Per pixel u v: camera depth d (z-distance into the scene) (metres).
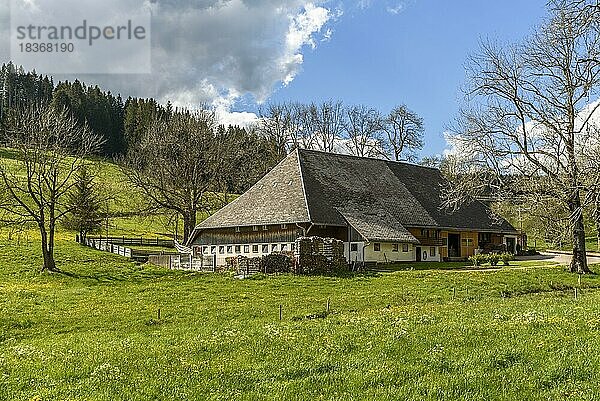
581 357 17.38
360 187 72.69
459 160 56.31
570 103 49.84
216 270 57.62
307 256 52.97
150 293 41.97
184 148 80.44
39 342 25.92
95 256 68.38
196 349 20.61
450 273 52.03
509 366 17.23
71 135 67.00
